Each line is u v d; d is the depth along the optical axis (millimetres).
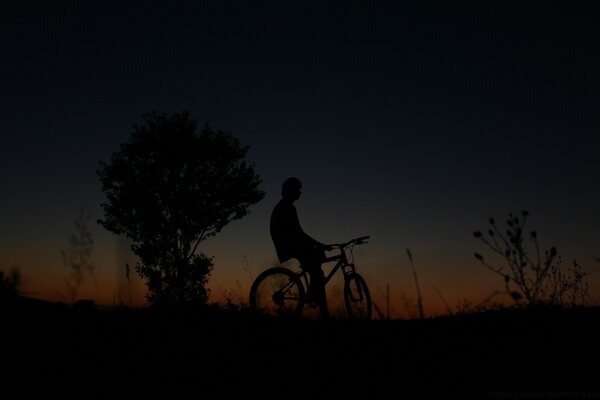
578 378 3191
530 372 3361
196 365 3727
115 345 4090
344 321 5418
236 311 6652
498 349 3826
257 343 4422
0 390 3020
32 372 3357
